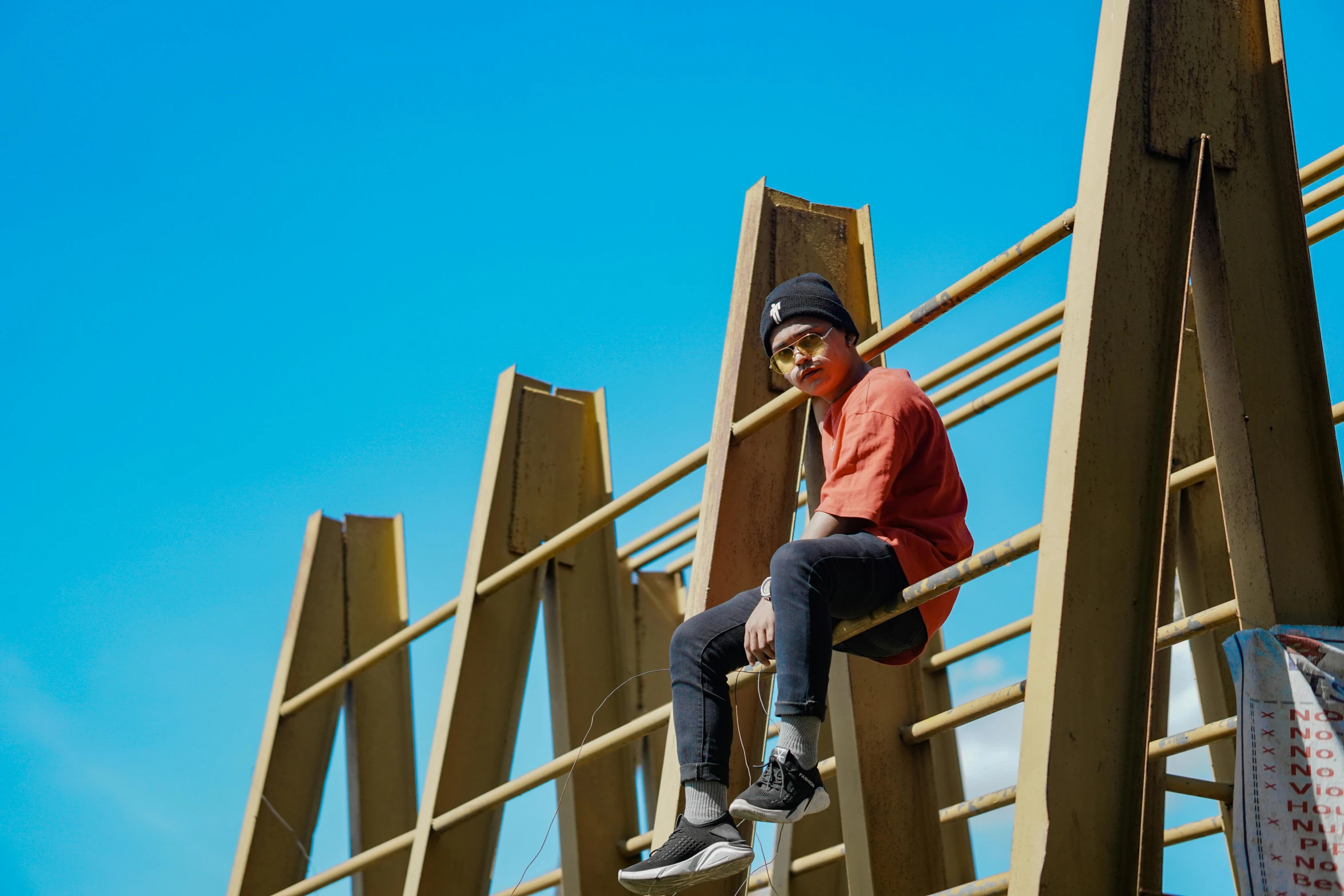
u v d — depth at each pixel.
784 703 2.74
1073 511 2.53
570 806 5.52
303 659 7.51
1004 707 3.55
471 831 5.61
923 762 3.88
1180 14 3.03
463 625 5.86
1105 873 2.36
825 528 2.94
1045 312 4.78
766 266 4.23
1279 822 2.51
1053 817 2.34
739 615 3.03
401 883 6.88
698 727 2.94
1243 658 2.65
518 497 6.25
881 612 2.93
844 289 4.32
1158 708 3.73
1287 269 2.95
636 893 2.92
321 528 7.93
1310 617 2.69
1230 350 2.82
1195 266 2.92
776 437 4.08
